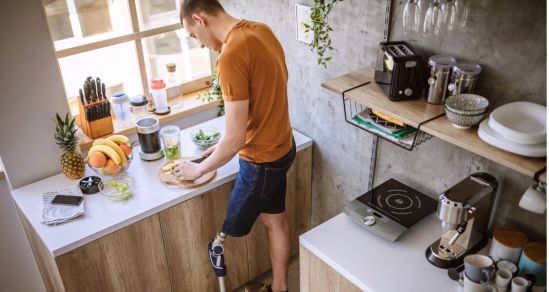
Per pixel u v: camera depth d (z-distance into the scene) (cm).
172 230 237
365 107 236
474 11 182
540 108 169
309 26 229
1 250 264
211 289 272
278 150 221
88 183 236
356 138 252
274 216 253
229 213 236
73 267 211
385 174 247
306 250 217
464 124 172
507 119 170
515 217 200
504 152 161
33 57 225
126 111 277
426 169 225
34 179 247
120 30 272
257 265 288
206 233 251
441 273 196
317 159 284
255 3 274
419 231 219
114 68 281
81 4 252
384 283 192
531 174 152
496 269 184
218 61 195
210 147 261
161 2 279
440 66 184
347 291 204
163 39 290
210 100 301
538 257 181
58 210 222
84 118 262
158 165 255
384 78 202
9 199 255
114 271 225
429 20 173
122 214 221
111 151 236
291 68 273
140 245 229
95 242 213
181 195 232
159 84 282
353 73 223
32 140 239
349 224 224
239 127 202
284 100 216
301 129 287
